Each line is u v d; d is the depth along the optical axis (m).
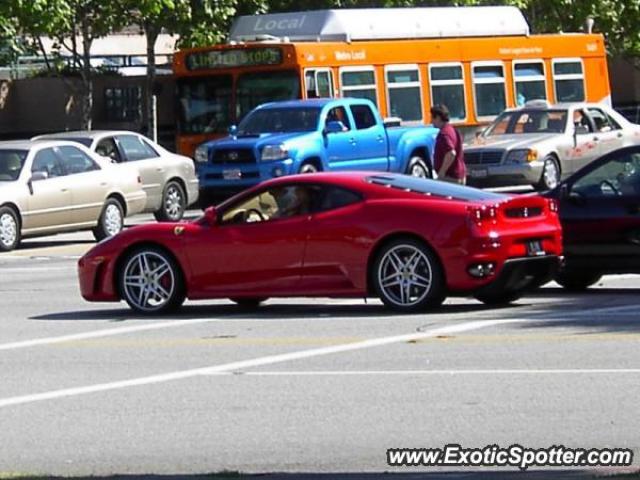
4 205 30.94
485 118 44.88
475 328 18.30
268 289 20.08
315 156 36.66
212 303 22.31
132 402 14.31
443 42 44.00
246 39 42.44
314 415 13.45
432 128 40.62
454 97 44.09
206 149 37.38
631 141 43.47
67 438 12.81
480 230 19.20
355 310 20.64
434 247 19.31
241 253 20.14
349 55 41.41
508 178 40.06
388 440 12.32
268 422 13.22
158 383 15.28
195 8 49.25
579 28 61.97
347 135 37.72
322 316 20.05
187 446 12.36
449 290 19.42
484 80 45.03
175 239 20.52
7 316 21.16
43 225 31.78
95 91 58.03
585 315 19.34
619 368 15.23
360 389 14.58
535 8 61.66
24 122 58.62
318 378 15.25
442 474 10.70
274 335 18.31
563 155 41.03
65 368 16.36
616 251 21.52
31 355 17.34
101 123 58.09
